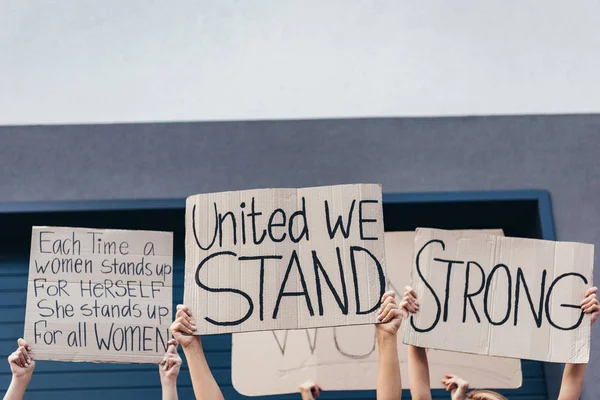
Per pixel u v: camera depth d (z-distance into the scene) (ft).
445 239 12.01
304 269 11.46
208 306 11.35
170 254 12.93
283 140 17.13
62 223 17.01
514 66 17.80
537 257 11.95
